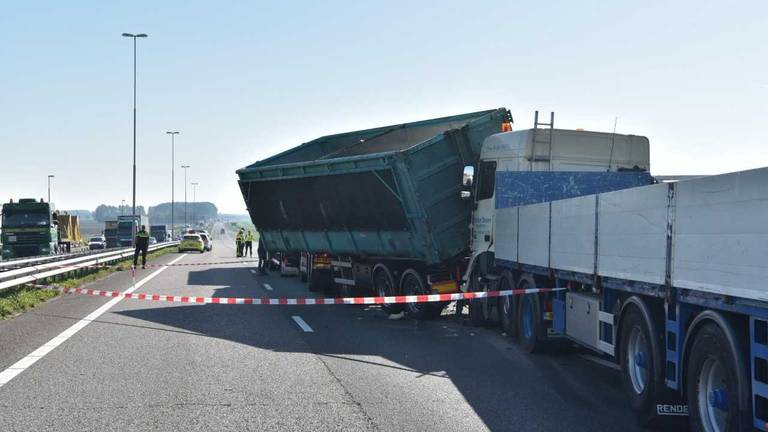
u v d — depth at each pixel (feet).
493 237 44.27
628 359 23.88
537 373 29.99
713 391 18.01
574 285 31.19
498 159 45.03
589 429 21.36
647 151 45.80
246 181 71.05
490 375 29.43
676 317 20.44
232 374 28.30
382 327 44.24
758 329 16.35
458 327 44.96
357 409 23.07
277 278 86.89
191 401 23.72
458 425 21.39
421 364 31.58
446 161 47.09
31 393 24.52
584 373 30.17
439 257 47.03
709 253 18.03
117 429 20.29
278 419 21.65
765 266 15.57
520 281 37.50
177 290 67.72
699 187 18.60
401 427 21.03
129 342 35.55
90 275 83.20
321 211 60.29
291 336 39.09
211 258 153.38
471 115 58.85
